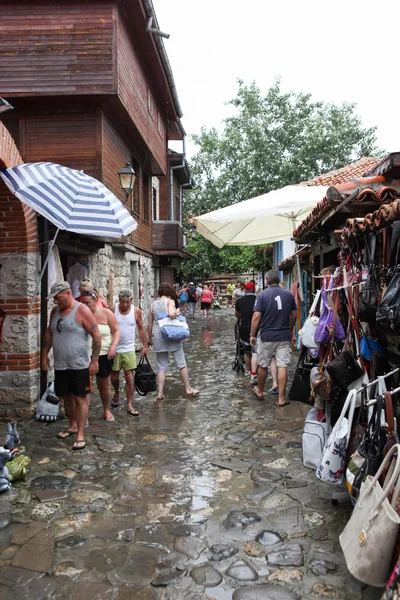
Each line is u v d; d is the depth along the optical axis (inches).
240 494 163.0
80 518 147.8
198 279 1599.4
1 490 164.6
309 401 213.2
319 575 117.8
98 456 199.9
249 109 1024.9
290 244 634.8
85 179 243.6
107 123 419.8
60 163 401.7
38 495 163.3
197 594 111.3
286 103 1022.4
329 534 136.6
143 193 666.2
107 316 244.5
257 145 993.5
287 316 279.7
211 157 1079.6
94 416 260.5
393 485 104.7
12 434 193.8
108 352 245.6
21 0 386.3
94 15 386.9
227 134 1043.9
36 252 263.4
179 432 230.7
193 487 169.0
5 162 224.4
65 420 253.0
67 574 119.4
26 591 113.1
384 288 138.1
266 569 120.6
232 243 501.4
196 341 623.2
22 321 255.1
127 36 438.0
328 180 486.0
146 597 110.6
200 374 384.5
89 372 214.1
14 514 150.8
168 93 630.5
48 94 386.6
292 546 130.6
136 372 278.5
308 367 218.1
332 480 138.3
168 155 876.6
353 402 134.3
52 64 387.5
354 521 109.6
